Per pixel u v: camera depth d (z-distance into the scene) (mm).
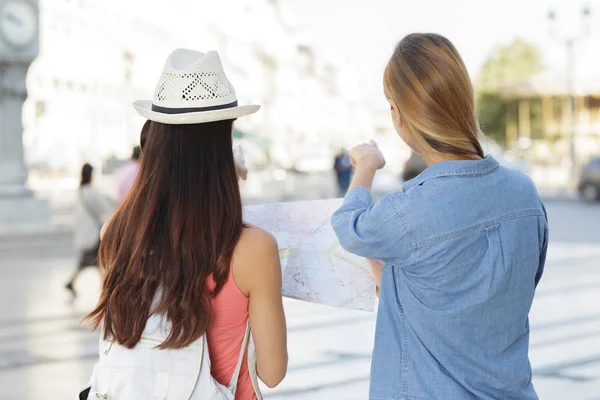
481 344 2148
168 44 63250
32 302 10914
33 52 20469
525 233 2201
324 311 9875
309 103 79500
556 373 6848
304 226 2580
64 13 46844
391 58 2250
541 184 45375
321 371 7016
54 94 46094
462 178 2188
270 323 2287
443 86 2162
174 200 2254
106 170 42625
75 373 7207
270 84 78000
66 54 47438
